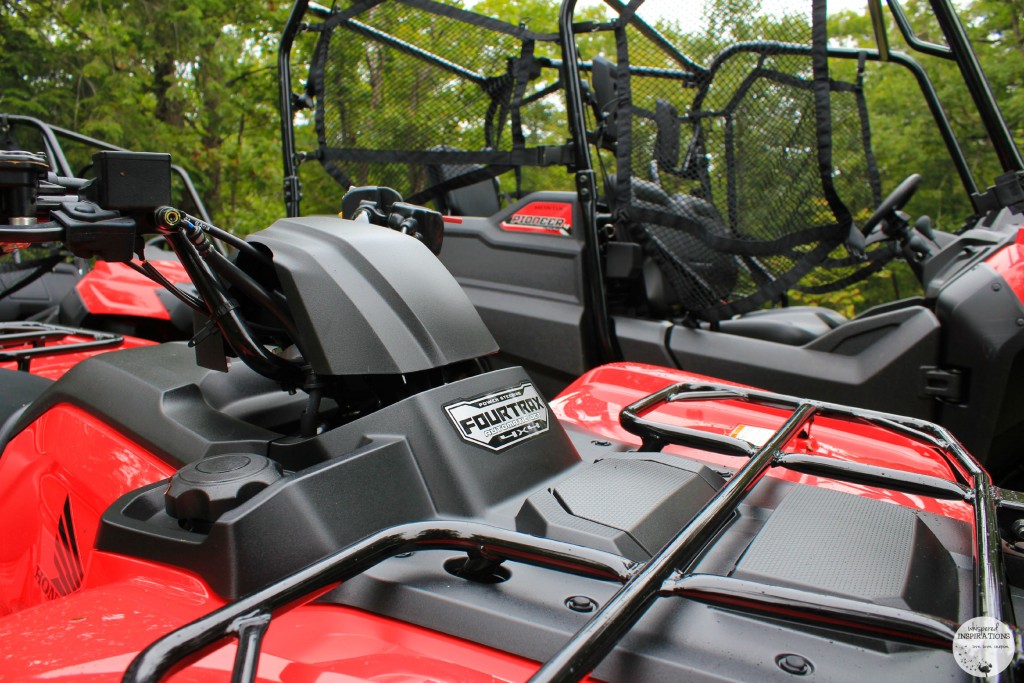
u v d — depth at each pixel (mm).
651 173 2846
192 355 1643
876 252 3643
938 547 1125
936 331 2607
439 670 905
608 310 3180
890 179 9781
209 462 1165
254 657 717
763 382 2850
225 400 1533
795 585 937
